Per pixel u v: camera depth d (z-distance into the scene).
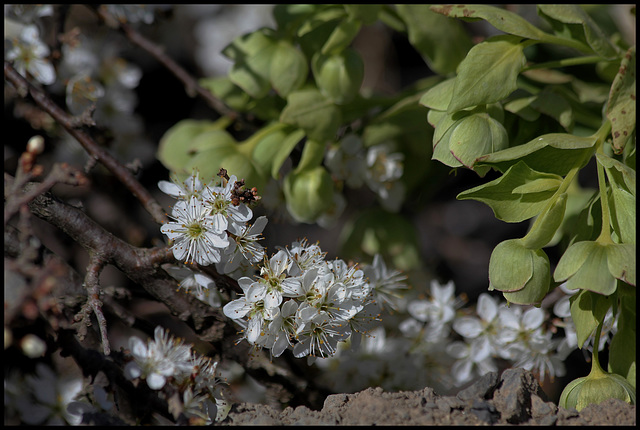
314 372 0.64
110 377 0.56
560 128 0.62
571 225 0.65
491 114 0.60
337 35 0.64
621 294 0.58
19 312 0.54
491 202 0.57
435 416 0.56
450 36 0.66
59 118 0.61
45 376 0.58
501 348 0.64
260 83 0.64
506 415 0.56
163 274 0.60
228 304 0.57
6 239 0.58
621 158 0.63
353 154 0.68
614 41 0.66
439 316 0.66
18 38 0.66
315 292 0.57
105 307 0.60
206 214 0.57
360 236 0.69
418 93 0.68
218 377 0.58
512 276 0.56
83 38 0.71
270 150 0.65
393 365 0.65
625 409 0.56
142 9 0.70
